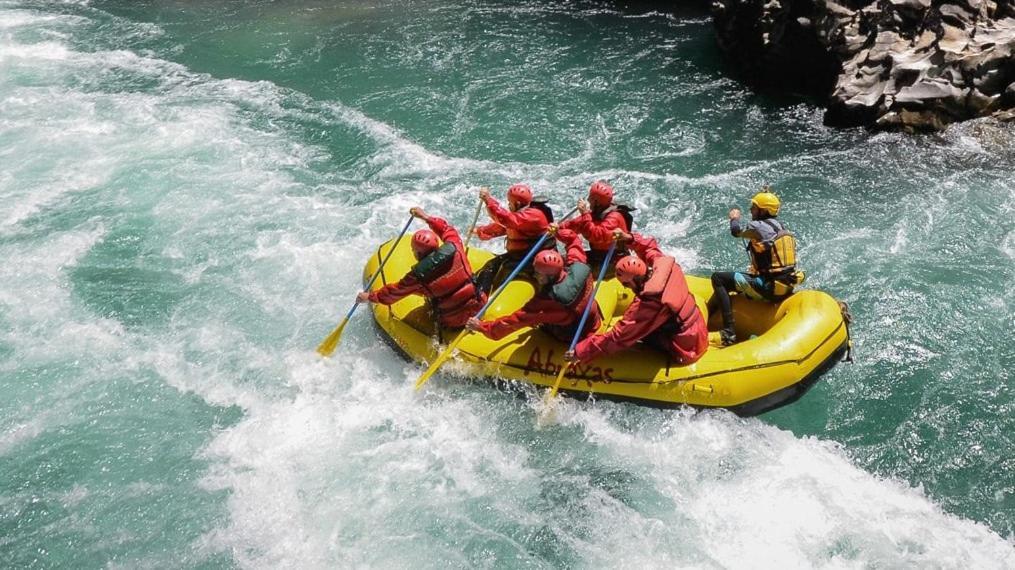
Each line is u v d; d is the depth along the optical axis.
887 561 5.62
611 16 14.60
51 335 7.68
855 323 7.65
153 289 8.27
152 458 6.51
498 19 14.59
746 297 7.04
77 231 9.07
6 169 10.15
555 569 5.69
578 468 6.38
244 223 9.24
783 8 11.63
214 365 7.36
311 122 11.38
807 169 10.00
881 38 10.77
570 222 7.22
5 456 6.52
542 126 11.23
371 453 6.52
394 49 13.48
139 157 10.45
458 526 5.98
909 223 8.94
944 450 6.45
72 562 5.76
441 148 10.80
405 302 7.13
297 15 14.94
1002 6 10.70
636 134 10.98
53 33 14.27
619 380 6.45
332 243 8.92
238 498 6.19
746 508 6.04
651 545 5.82
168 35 14.17
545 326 6.69
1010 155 9.85
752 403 6.43
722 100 11.70
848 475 6.27
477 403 6.80
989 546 5.74
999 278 8.09
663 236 9.05
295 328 7.77
